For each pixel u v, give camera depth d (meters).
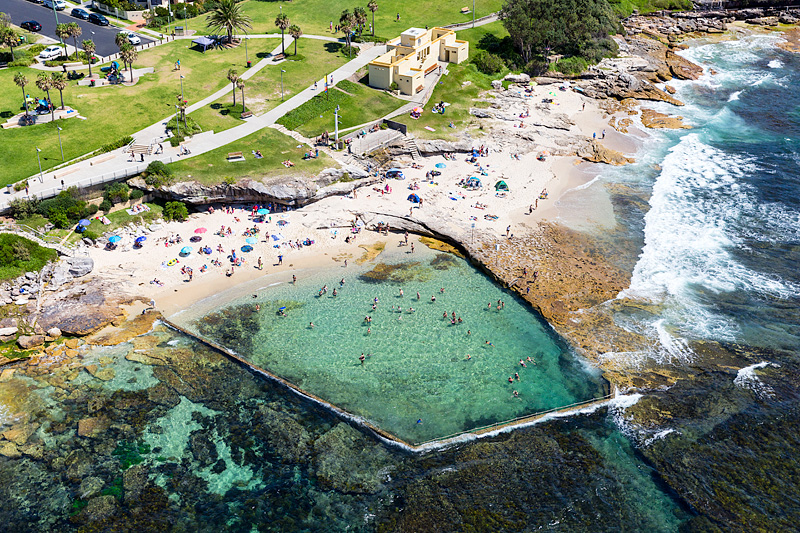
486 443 60.38
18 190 88.06
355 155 104.81
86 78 120.75
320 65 133.50
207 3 165.25
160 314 75.56
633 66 146.12
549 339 73.00
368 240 90.44
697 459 58.44
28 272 78.00
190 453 59.12
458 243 88.69
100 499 54.88
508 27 140.12
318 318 75.69
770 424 61.69
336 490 56.09
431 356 70.62
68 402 63.91
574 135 119.19
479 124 120.25
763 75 149.38
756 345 71.38
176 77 124.31
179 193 91.69
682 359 69.69
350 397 65.31
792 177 105.69
